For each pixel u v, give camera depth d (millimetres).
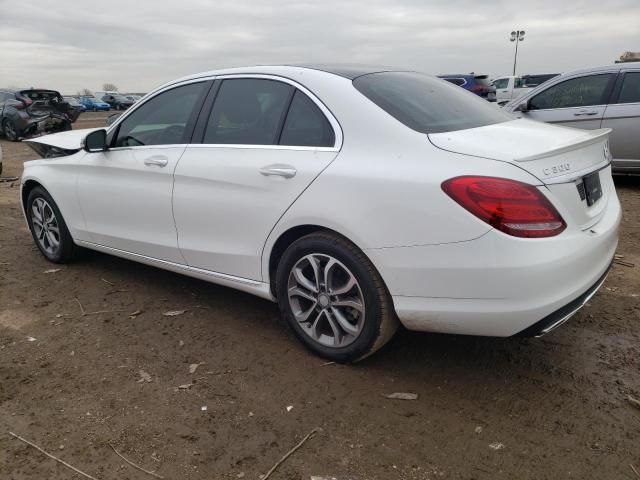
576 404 2691
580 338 3334
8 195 8383
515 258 2373
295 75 3213
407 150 2670
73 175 4359
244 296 4102
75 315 3816
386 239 2637
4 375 3049
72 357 3240
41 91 17344
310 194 2881
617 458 2318
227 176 3266
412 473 2268
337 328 3020
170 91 3852
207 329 3576
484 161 2480
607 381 2877
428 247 2541
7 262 4969
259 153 3170
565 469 2266
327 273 2945
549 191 2439
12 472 2311
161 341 3426
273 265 3252
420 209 2537
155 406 2746
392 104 2914
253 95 3365
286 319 3236
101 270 4707
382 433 2518
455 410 2672
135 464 2348
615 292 4004
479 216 2404
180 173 3531
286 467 2316
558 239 2430
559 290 2453
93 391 2885
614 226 2881
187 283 4379
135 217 3924
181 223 3602
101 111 50531
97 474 2295
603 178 3029
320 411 2686
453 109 3156
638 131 7203
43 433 2555
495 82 28562
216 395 2832
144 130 3934
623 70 7332
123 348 3342
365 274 2775
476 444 2428
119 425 2602
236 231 3295
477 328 2566
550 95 7965
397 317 2838
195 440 2490
